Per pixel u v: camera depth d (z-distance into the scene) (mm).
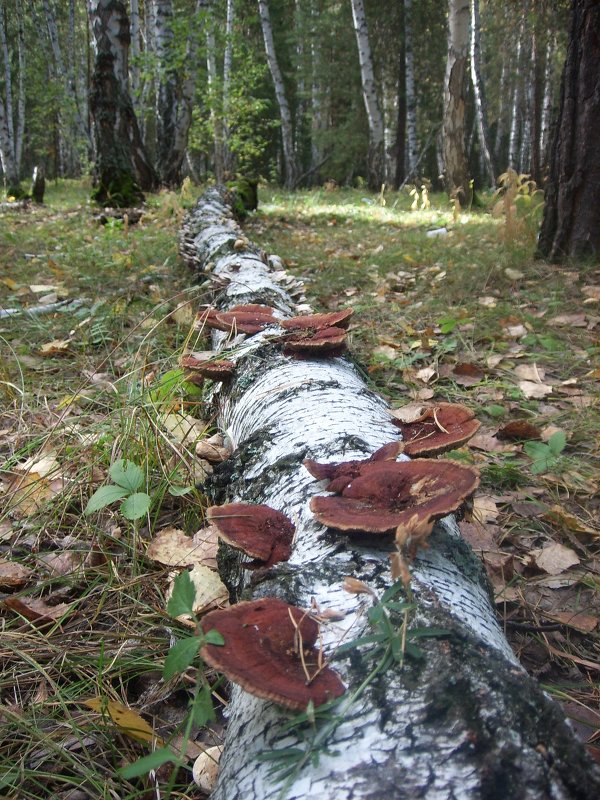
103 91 10938
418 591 1429
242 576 1883
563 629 2172
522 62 22547
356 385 2670
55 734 1732
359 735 1150
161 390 3266
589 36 5742
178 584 1515
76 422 3170
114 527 2535
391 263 6805
